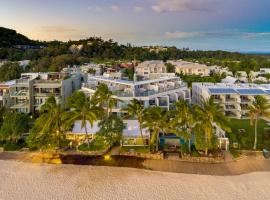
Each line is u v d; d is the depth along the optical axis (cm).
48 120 4512
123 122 5056
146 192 3531
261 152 4606
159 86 6644
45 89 6819
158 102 6194
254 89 6975
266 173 4003
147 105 5925
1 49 16362
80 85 8631
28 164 4312
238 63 16450
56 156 4581
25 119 5059
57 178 3891
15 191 3562
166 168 4166
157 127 4438
